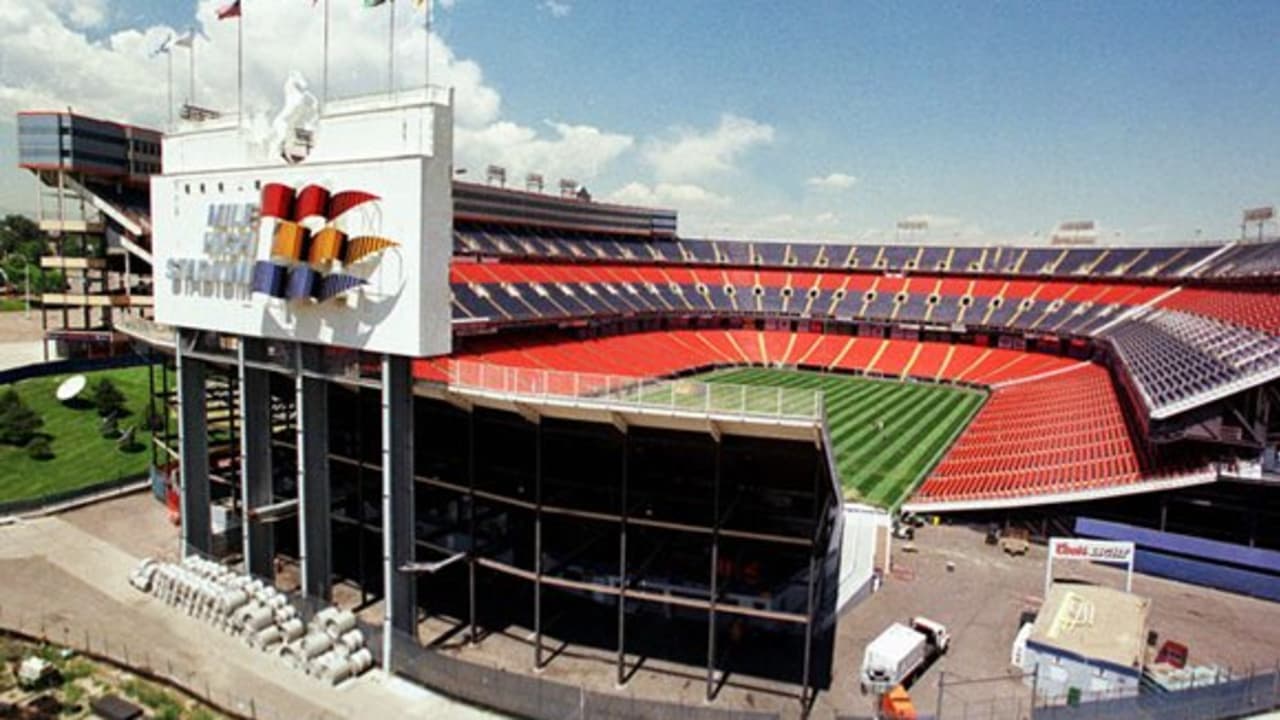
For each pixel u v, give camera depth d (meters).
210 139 44.44
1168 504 54.12
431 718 33.69
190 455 48.00
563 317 100.38
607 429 39.12
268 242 39.75
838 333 137.00
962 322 127.44
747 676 37.56
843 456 74.69
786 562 43.31
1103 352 107.81
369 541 50.00
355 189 37.09
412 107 36.19
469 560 39.75
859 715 34.16
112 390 77.62
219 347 47.16
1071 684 36.28
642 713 31.59
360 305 37.69
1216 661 39.22
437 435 46.94
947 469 68.19
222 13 42.19
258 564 45.19
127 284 100.25
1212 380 54.56
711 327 138.88
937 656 39.47
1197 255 118.69
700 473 41.75
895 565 50.97
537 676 36.94
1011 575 49.94
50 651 37.72
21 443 68.88
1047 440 70.19
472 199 114.56
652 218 152.62
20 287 186.25
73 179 95.25
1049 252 139.50
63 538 52.38
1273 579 47.22
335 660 36.75
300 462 41.88
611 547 45.16
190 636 40.16
